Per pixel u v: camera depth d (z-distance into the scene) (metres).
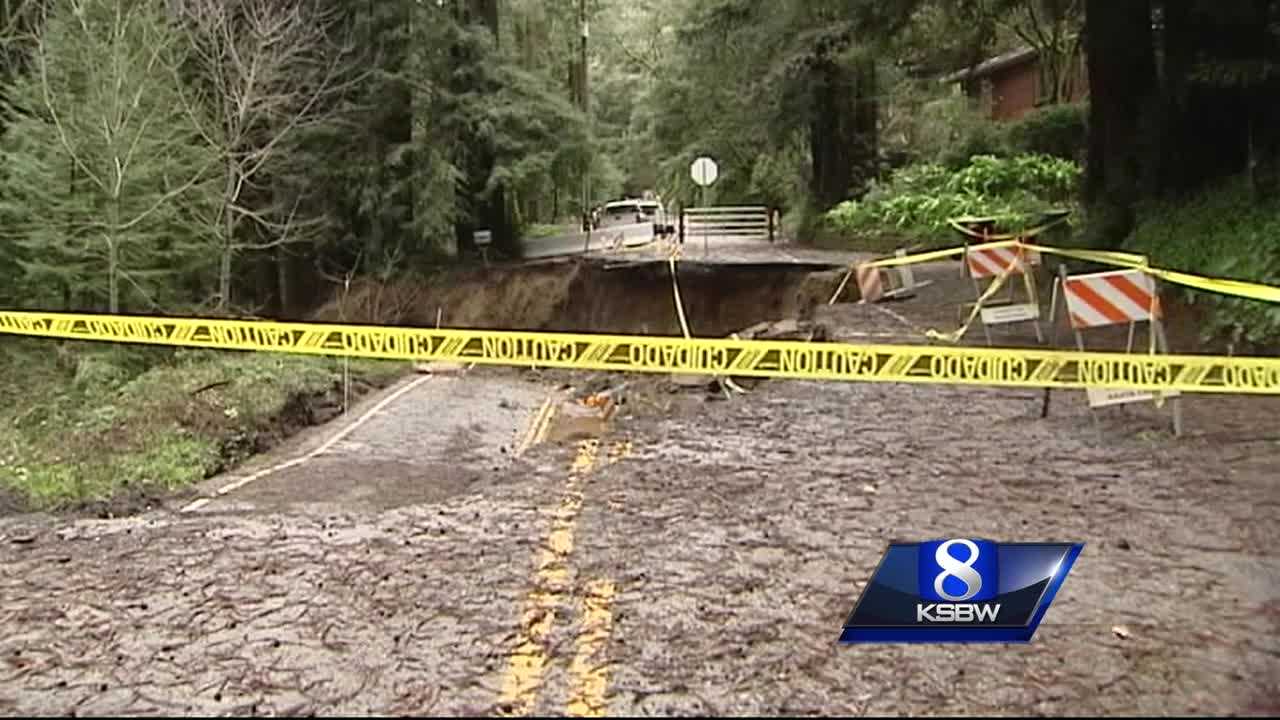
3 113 18.25
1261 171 11.83
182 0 18.34
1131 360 6.79
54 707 3.53
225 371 14.09
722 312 25.33
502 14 27.66
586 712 3.40
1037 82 33.59
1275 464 6.25
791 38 24.84
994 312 10.71
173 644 4.07
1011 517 5.41
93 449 9.77
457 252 27.73
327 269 25.30
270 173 22.00
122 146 17.39
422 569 4.92
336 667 3.80
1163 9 13.45
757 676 3.65
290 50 19.78
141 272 18.39
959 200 25.52
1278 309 9.30
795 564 4.83
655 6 46.06
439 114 24.80
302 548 5.39
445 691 3.58
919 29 18.50
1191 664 3.66
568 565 4.91
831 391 9.59
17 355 16.53
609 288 26.25
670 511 5.84
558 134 26.17
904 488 6.12
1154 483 5.98
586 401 11.76
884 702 3.43
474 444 9.92
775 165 39.34
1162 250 12.30
